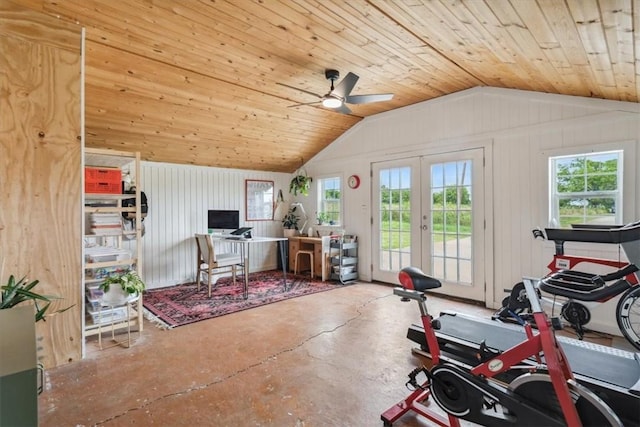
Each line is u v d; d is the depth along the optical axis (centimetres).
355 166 577
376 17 255
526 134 383
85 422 193
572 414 144
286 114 487
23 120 246
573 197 355
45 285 256
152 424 192
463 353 247
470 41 268
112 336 314
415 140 489
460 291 446
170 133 466
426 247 481
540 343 157
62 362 264
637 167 312
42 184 255
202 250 504
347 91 341
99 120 405
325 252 563
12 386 85
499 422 165
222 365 263
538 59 268
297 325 351
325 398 218
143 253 522
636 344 269
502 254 403
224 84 388
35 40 249
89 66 324
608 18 175
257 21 270
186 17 265
